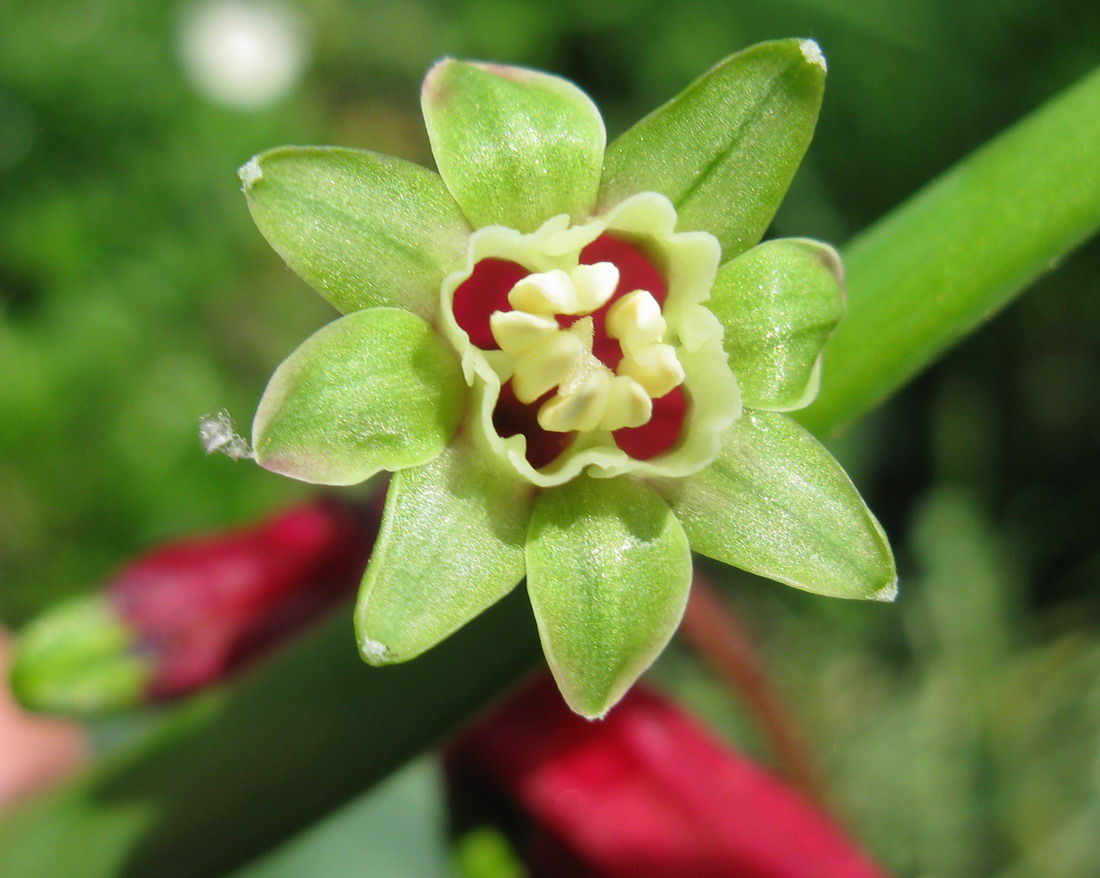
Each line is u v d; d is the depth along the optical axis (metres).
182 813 0.06
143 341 0.17
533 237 0.06
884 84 0.18
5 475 0.16
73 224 0.17
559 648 0.06
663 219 0.06
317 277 0.06
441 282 0.06
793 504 0.06
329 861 0.09
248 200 0.06
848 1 0.18
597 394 0.06
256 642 0.08
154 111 0.18
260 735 0.06
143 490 0.16
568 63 0.20
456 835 0.08
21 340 0.16
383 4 0.20
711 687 0.14
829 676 0.15
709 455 0.06
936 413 0.17
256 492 0.16
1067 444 0.17
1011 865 0.14
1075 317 0.17
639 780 0.08
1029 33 0.17
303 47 0.19
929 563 0.16
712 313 0.06
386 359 0.06
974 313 0.06
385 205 0.06
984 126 0.17
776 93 0.06
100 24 0.18
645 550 0.06
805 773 0.08
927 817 0.14
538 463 0.06
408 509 0.06
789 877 0.08
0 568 0.16
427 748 0.06
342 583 0.08
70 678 0.08
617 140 0.06
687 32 0.19
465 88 0.06
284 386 0.06
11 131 0.18
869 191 0.17
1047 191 0.06
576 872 0.08
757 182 0.06
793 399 0.06
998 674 0.15
